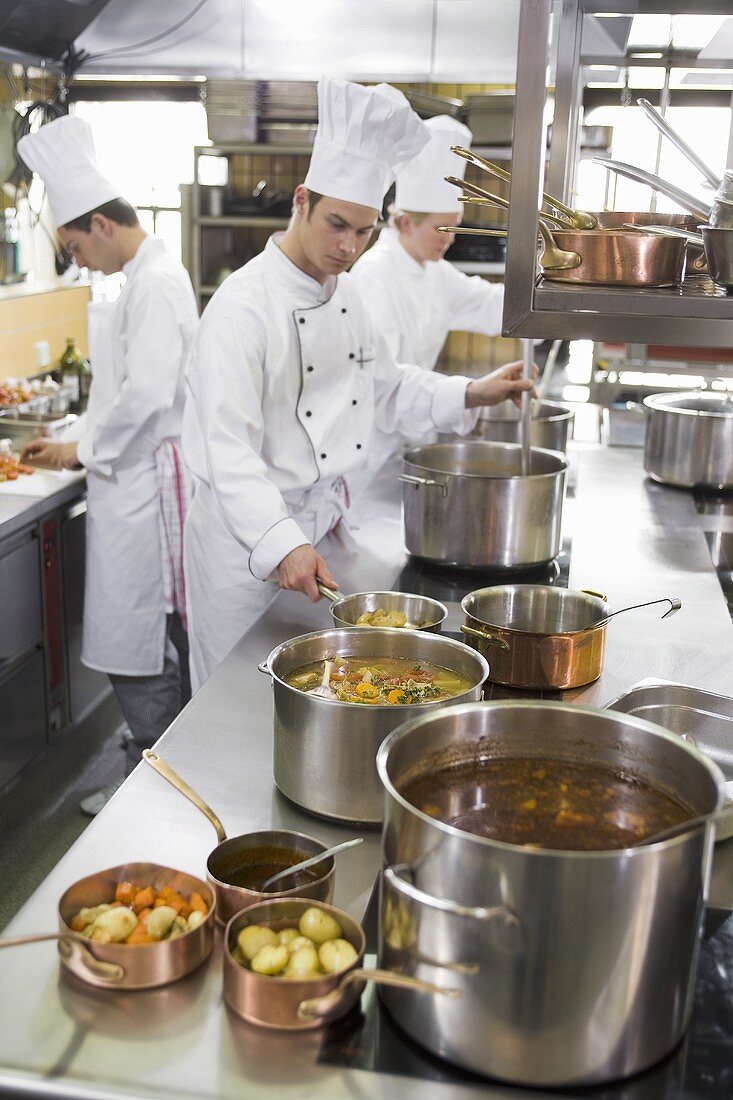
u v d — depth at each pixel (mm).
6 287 3678
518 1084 815
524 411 2186
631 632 1771
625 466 3008
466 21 3883
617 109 2770
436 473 1961
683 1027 867
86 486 3105
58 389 3709
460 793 974
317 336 2129
